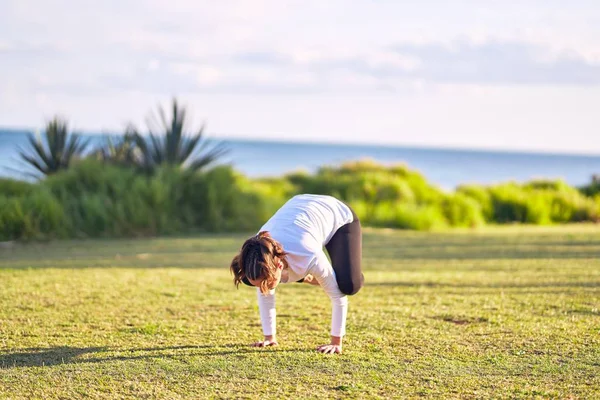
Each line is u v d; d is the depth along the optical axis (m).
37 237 12.41
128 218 13.52
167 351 4.48
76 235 13.02
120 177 14.61
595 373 3.98
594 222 20.17
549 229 16.91
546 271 8.37
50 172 17.47
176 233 13.84
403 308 5.91
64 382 3.83
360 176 19.72
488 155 147.50
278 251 3.97
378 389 3.71
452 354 4.40
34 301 6.16
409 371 4.03
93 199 13.59
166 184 14.46
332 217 4.36
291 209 4.32
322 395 3.62
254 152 113.25
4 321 5.34
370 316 5.57
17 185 14.45
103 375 3.95
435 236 14.01
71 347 4.58
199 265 9.11
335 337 4.43
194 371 4.03
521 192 20.84
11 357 4.33
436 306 6.00
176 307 5.98
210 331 5.07
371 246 11.95
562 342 4.69
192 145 16.33
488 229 16.84
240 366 4.12
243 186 15.84
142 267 8.80
